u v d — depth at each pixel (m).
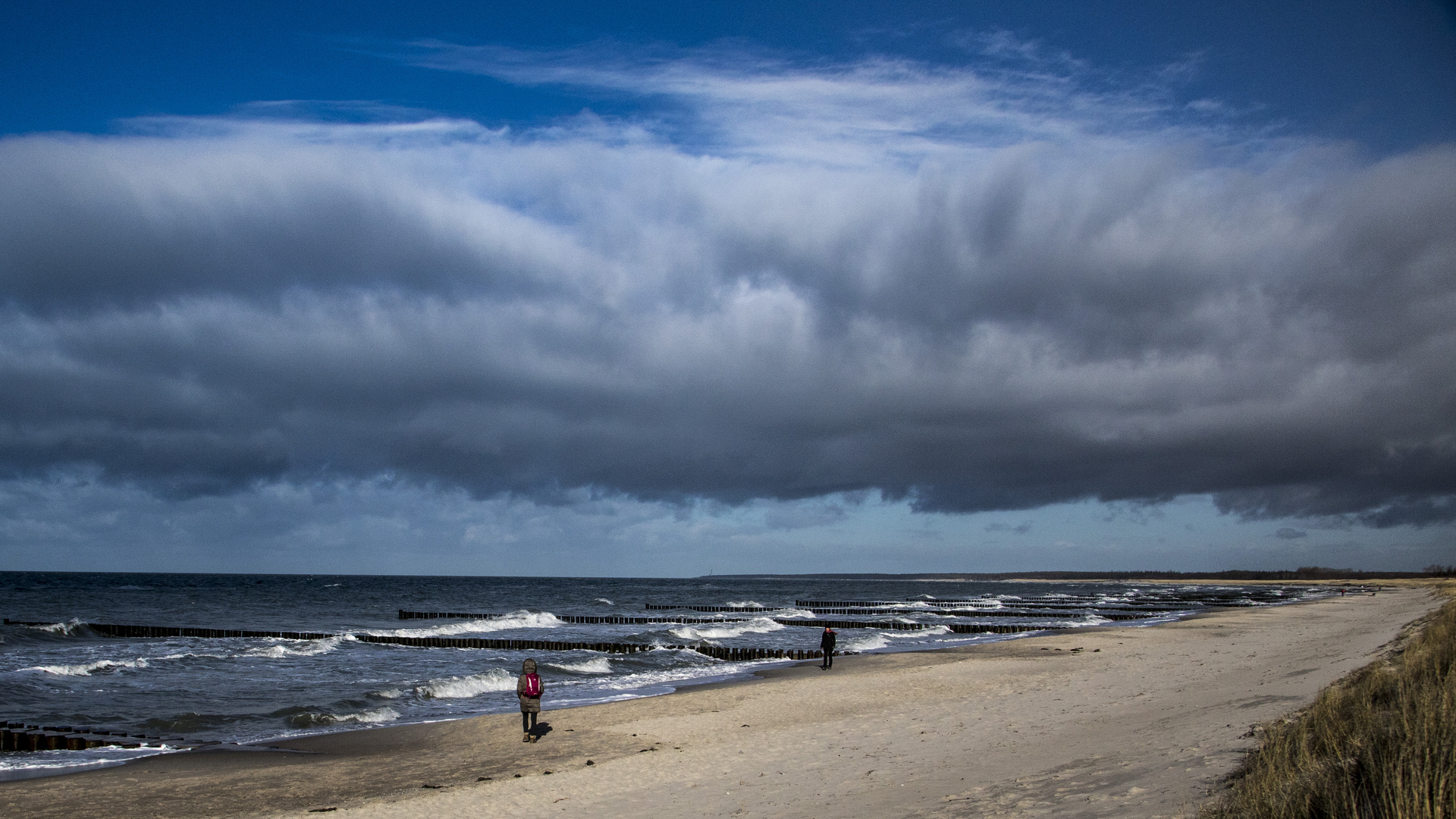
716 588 192.88
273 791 14.59
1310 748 9.38
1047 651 35.59
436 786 14.75
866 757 14.80
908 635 54.53
